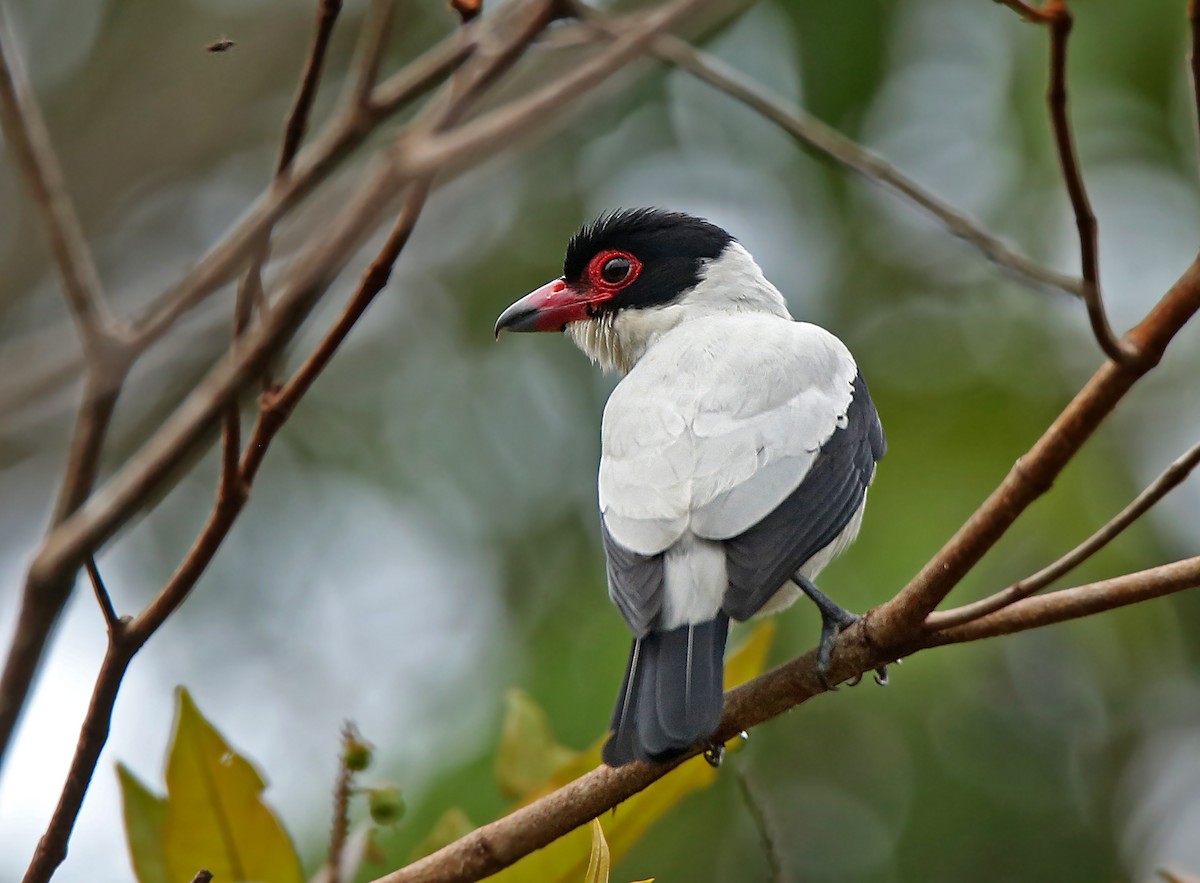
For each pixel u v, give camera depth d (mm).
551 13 4762
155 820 6281
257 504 13562
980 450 11211
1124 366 5258
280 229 6098
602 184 13953
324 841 10406
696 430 7496
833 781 10695
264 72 15164
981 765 10758
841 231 13070
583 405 13430
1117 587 6098
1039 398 11516
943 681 10633
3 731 4230
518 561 12844
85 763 5074
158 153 14977
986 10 12375
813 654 6383
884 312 12594
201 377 9102
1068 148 4852
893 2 12406
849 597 10461
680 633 6590
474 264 14039
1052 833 10789
